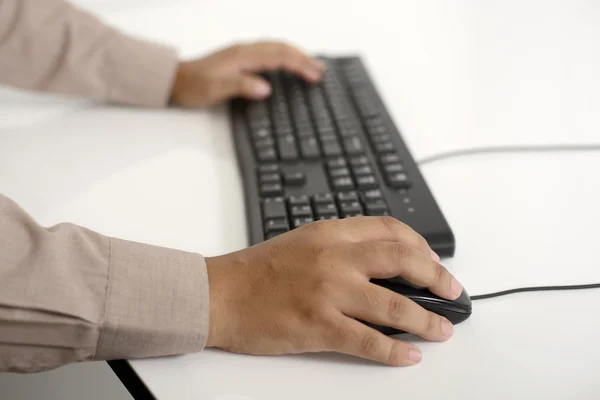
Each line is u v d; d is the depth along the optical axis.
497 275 0.49
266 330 0.43
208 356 0.44
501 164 0.61
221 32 0.89
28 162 0.62
